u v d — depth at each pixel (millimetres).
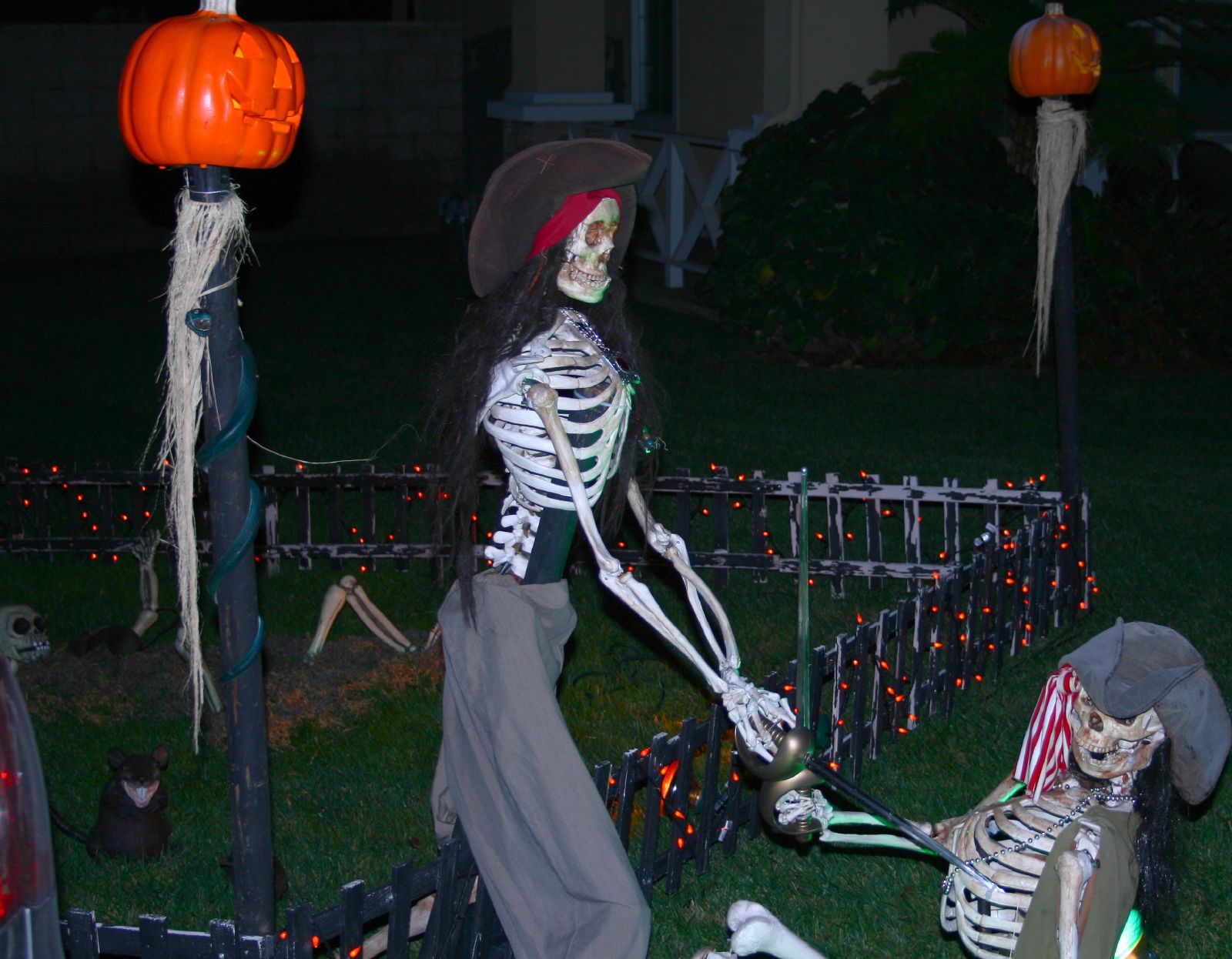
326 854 5125
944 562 7492
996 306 12414
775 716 3867
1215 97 15172
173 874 5008
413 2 23922
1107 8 12227
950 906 3834
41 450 10367
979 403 11320
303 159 21594
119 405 11797
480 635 3986
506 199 3869
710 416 11008
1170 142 11961
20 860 2625
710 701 6367
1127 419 10742
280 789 5633
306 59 21328
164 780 5746
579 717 6199
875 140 12594
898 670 5883
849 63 14188
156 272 18969
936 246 12305
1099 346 12438
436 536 4590
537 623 4020
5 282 18219
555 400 3869
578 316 4062
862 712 5555
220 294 3367
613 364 4059
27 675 6641
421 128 22109
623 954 3795
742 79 15961
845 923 4652
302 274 18453
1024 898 3463
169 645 6961
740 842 5184
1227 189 14461
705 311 14961
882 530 8602
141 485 8250
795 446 10164
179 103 3195
